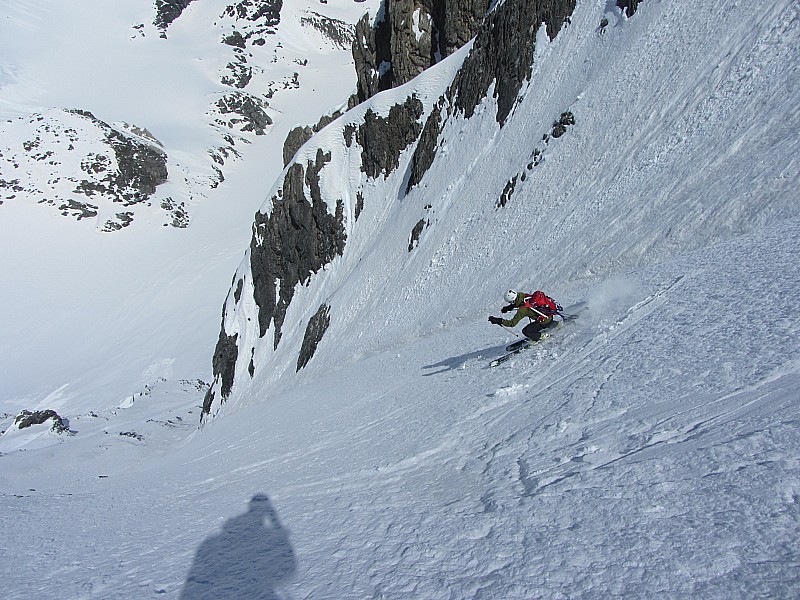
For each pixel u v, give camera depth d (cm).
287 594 289
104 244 11400
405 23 4475
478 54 3170
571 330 855
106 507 757
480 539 292
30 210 11788
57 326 9144
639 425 390
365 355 2686
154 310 9131
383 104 4116
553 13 2725
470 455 484
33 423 5534
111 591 368
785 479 244
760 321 516
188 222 12256
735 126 1366
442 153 3334
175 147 14525
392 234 3531
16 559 516
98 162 12331
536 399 590
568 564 238
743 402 356
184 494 742
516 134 2636
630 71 2020
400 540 322
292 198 4606
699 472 281
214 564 377
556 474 356
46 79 17975
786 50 1392
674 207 1315
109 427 5297
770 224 977
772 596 178
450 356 1219
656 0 2117
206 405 5231
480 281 2139
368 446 668
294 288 4716
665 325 652
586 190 1848
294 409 1575
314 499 496
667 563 216
